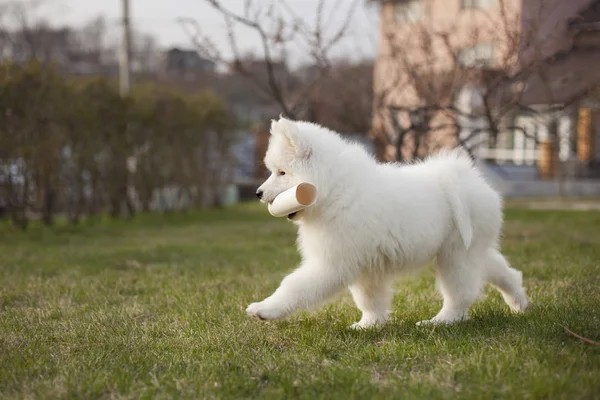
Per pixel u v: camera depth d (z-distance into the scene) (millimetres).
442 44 12234
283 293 4043
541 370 3205
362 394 3062
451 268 4465
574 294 5184
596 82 8578
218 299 5445
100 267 7402
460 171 4469
